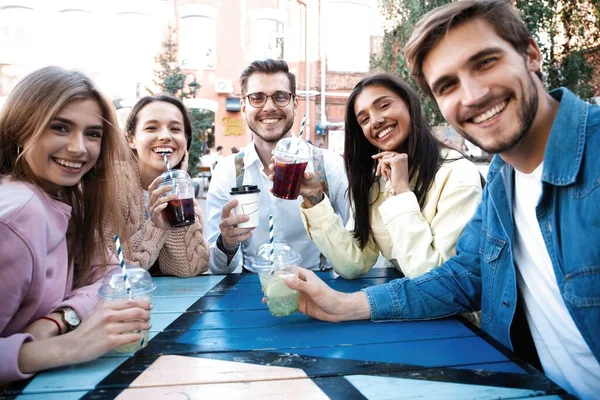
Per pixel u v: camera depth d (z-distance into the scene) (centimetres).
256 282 214
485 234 154
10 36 1228
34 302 131
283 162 200
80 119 143
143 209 225
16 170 141
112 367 120
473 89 120
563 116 121
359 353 128
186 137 254
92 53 1266
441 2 607
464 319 157
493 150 126
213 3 1298
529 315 147
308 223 212
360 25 1384
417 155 202
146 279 142
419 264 179
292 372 116
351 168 224
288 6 1349
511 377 113
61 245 147
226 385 109
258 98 271
